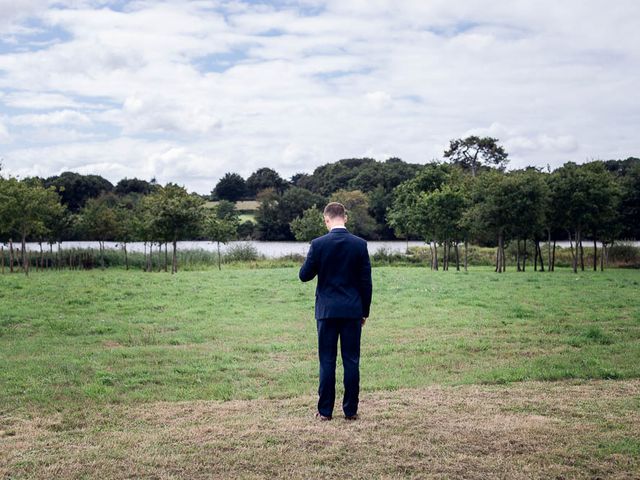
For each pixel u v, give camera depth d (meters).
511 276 31.69
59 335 13.53
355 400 6.72
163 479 4.99
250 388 8.67
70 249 53.69
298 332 14.09
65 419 6.99
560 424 6.41
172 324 15.15
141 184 114.50
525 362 10.19
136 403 7.81
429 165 50.06
